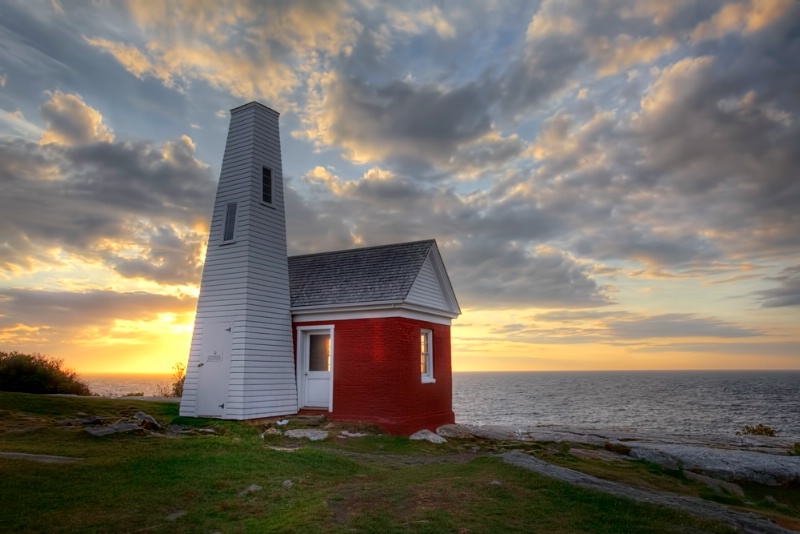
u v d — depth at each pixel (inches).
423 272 716.0
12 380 924.0
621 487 345.1
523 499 295.6
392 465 438.9
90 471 326.3
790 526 314.2
